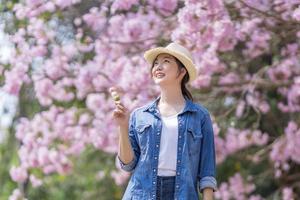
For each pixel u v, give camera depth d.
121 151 4.67
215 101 9.59
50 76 8.87
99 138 8.95
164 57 4.84
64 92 8.96
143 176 4.65
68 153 9.30
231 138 9.17
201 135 4.73
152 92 8.36
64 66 8.86
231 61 9.32
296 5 7.86
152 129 4.69
